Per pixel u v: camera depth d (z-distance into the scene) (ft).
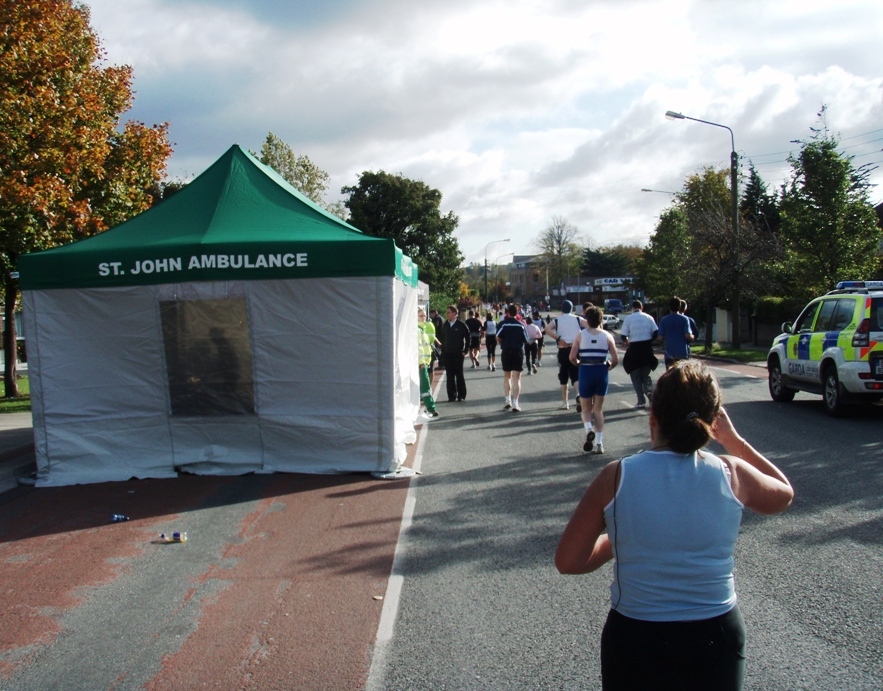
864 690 12.15
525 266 470.80
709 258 96.58
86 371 28.32
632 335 42.75
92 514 23.75
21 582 18.07
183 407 28.43
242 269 27.58
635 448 31.58
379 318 27.66
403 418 32.17
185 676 13.26
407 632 14.75
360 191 158.10
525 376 66.44
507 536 20.40
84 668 13.69
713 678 7.33
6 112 45.39
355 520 22.30
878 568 17.31
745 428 35.96
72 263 27.89
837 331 38.83
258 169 32.63
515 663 13.38
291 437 28.30
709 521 7.49
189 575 18.22
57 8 49.93
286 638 14.64
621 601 7.63
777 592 16.10
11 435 37.73
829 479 25.43
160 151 58.95
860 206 74.74
